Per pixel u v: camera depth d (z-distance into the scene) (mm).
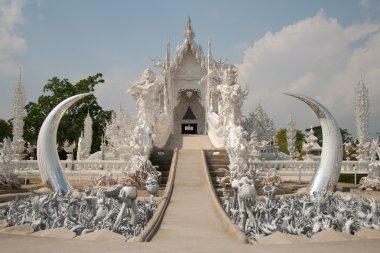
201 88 47219
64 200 14891
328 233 11203
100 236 10320
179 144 37156
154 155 29141
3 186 22172
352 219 13109
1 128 61188
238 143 25375
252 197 12531
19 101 41500
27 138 58938
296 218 13516
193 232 12117
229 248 9172
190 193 20812
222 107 33188
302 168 31109
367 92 38156
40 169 20734
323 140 22281
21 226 11891
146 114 30469
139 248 9070
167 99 45938
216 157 28688
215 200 17406
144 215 14039
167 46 46594
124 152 31125
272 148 40062
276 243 10008
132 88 30641
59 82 64062
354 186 25859
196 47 46875
